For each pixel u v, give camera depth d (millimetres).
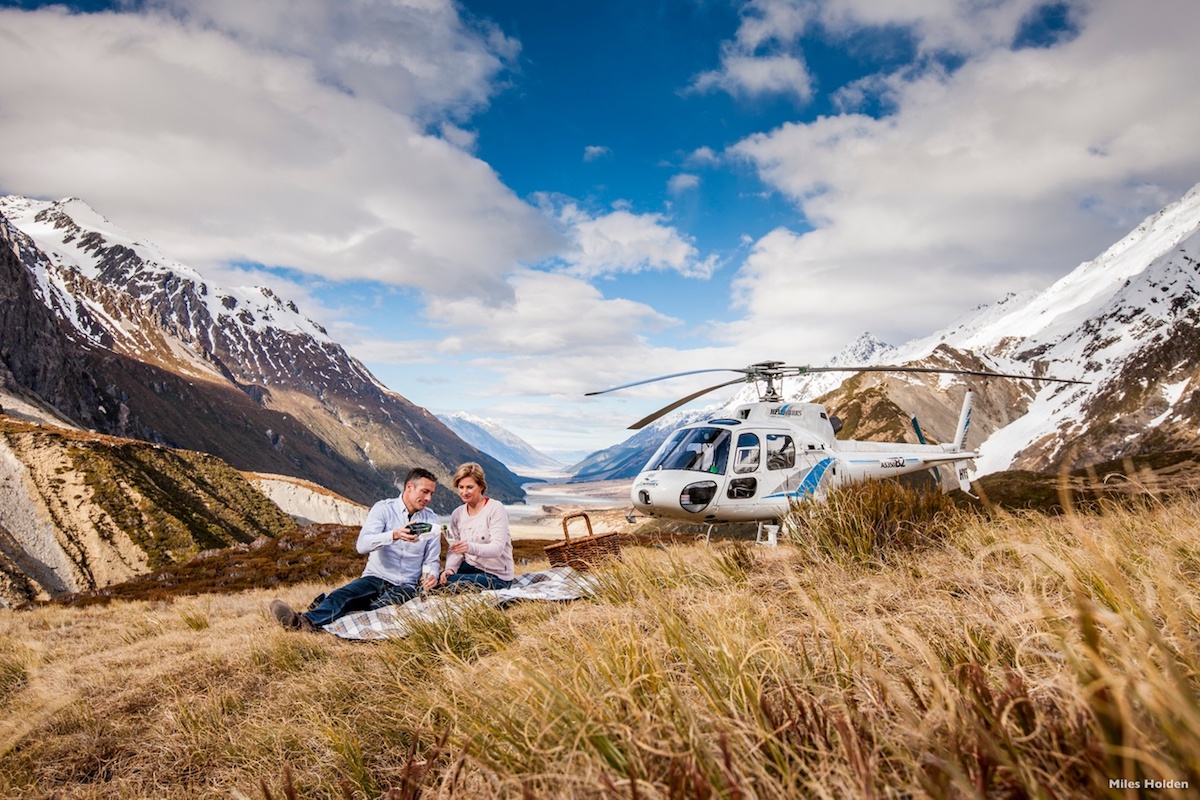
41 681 4523
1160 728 1217
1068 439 196250
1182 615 1857
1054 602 2260
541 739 1746
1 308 152375
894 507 4844
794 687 1820
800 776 1373
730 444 8516
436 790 1985
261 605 8664
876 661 1864
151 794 2727
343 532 32938
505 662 2494
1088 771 1138
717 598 3207
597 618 3414
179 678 4289
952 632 2115
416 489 5980
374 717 2893
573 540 6289
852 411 192750
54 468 75938
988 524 4312
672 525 8992
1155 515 3969
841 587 3482
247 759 2830
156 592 23016
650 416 9383
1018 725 1389
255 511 95375
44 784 2988
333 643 4812
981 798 1067
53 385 157625
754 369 9312
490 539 5957
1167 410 182750
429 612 4223
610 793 1361
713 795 1256
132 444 89812
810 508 5195
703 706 1798
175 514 77875
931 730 1364
